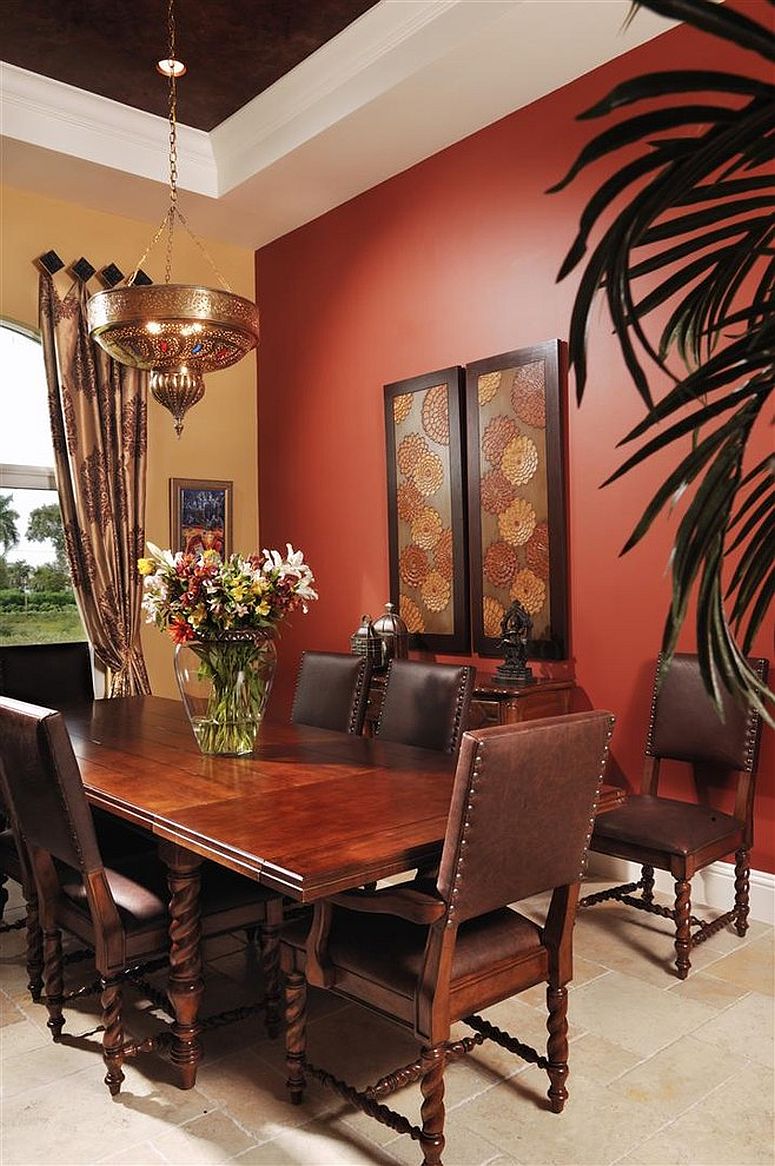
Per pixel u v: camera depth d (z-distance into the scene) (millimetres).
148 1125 2260
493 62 3947
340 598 5551
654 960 3188
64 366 5246
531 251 4324
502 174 4453
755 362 1020
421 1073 2170
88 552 5316
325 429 5641
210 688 3012
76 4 4000
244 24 4180
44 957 2857
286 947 2326
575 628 4172
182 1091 2414
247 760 2969
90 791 2611
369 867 1965
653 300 1150
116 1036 2387
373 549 5316
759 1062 2521
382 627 4723
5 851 3133
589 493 4086
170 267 5820
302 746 3193
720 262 1142
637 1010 2826
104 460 5398
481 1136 2188
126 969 2434
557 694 4105
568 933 2268
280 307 5988
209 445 6012
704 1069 2484
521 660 4113
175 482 5832
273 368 6066
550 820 2090
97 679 5605
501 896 2039
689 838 3080
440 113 4395
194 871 2416
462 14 3791
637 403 3881
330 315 5566
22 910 3836
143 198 5344
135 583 5504
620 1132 2201
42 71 4543
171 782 2674
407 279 5016
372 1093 2119
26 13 4055
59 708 4078
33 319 5258
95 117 4824
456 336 4719
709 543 978
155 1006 2561
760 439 3445
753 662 3340
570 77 4094
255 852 2023
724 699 3441
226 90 4762
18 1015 2887
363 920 2264
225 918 2572
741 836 3320
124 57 4438
